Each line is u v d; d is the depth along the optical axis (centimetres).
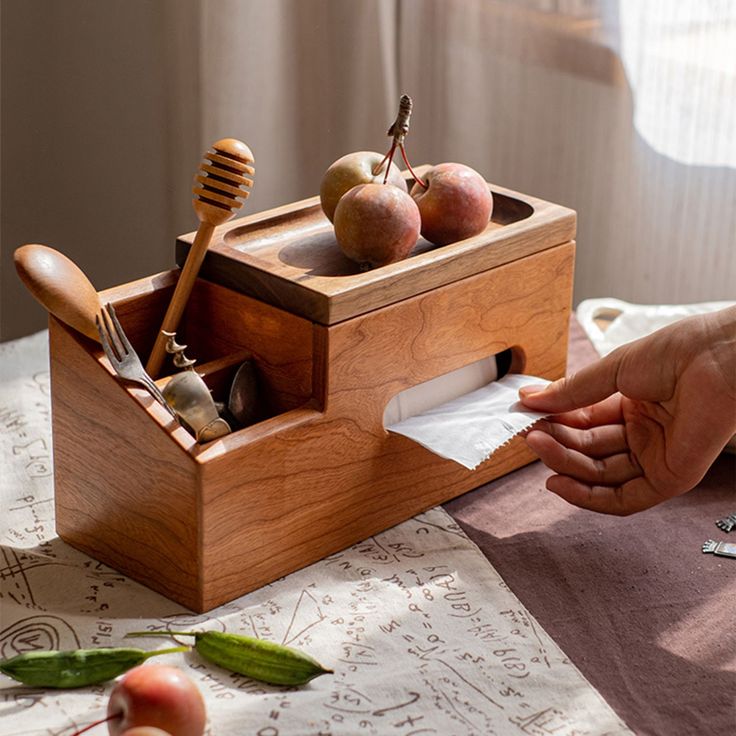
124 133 192
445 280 98
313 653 84
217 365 96
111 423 90
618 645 86
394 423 99
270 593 91
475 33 167
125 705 72
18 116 195
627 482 102
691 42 154
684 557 97
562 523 102
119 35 185
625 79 161
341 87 173
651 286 170
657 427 101
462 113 172
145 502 89
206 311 100
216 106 169
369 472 97
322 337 91
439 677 81
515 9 164
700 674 83
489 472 108
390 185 99
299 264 100
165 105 184
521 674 82
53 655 79
